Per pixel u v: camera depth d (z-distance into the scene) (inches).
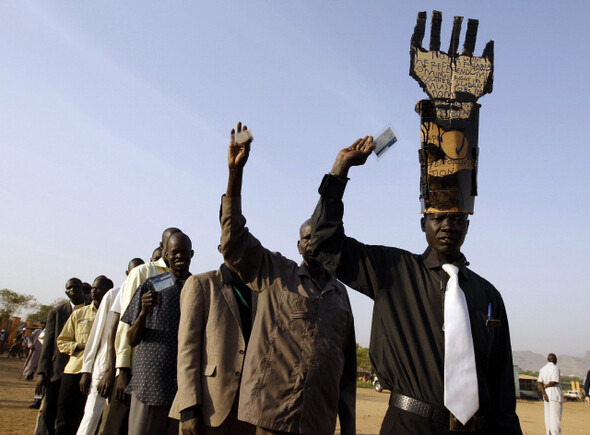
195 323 167.6
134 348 212.2
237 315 169.9
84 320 289.0
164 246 236.5
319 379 147.0
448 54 127.8
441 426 105.5
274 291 156.3
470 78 126.3
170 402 181.5
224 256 148.6
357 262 121.4
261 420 139.2
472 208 120.3
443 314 113.4
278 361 145.8
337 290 165.9
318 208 120.8
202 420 156.5
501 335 120.6
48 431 299.7
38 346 624.1
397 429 107.6
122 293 230.7
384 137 124.1
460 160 120.3
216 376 160.6
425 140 122.0
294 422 140.9
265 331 150.8
